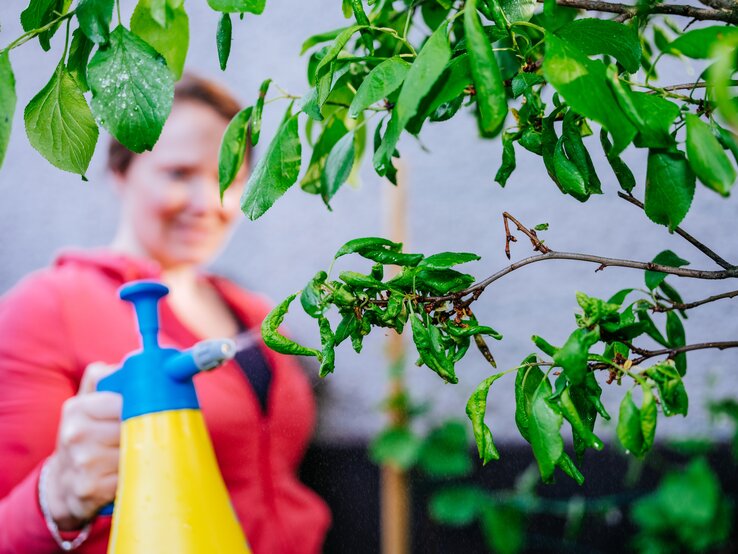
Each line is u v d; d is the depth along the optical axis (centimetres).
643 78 94
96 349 151
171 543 67
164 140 181
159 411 70
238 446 163
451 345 60
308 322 207
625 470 194
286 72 221
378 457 188
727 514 177
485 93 49
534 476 197
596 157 213
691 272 64
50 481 103
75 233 220
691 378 198
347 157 76
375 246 60
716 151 50
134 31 69
